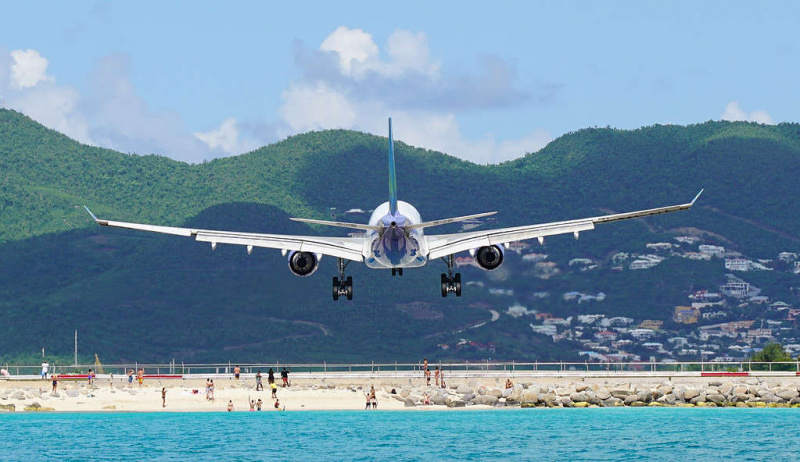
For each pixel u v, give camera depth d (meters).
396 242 169.25
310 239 176.38
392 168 173.50
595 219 171.25
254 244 172.88
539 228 172.62
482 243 172.50
